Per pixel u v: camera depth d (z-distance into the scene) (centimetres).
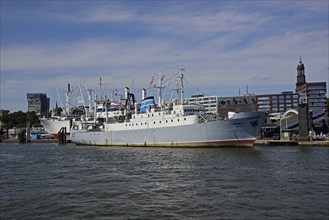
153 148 10300
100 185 4525
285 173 5128
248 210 3197
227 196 3725
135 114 11669
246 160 6706
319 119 14625
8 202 3719
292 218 2958
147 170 5756
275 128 14725
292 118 13750
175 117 10212
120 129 12119
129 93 14300
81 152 10050
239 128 9006
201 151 8550
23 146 14612
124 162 6994
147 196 3841
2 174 5694
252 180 4578
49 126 19562
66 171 5909
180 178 4869
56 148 12575
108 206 3469
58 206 3509
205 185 4316
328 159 6869
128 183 4622
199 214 3122
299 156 7475
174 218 3041
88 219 3084
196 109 10556
